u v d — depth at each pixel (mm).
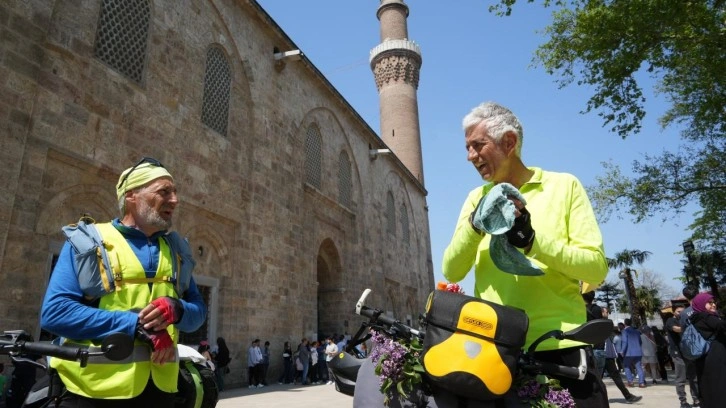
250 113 18125
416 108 47812
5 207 9258
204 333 14812
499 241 1941
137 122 12695
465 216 2479
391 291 32156
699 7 12773
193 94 15039
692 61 14430
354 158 28375
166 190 2771
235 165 16812
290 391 14898
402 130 45906
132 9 13109
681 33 13445
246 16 18609
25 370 8844
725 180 17219
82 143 11102
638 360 13086
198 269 14820
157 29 13828
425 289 39812
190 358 3217
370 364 2281
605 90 14695
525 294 2150
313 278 21500
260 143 18375
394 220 34438
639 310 30312
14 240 9445
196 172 14758
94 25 11781
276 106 19984
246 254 16672
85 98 11312
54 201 10484
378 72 48469
